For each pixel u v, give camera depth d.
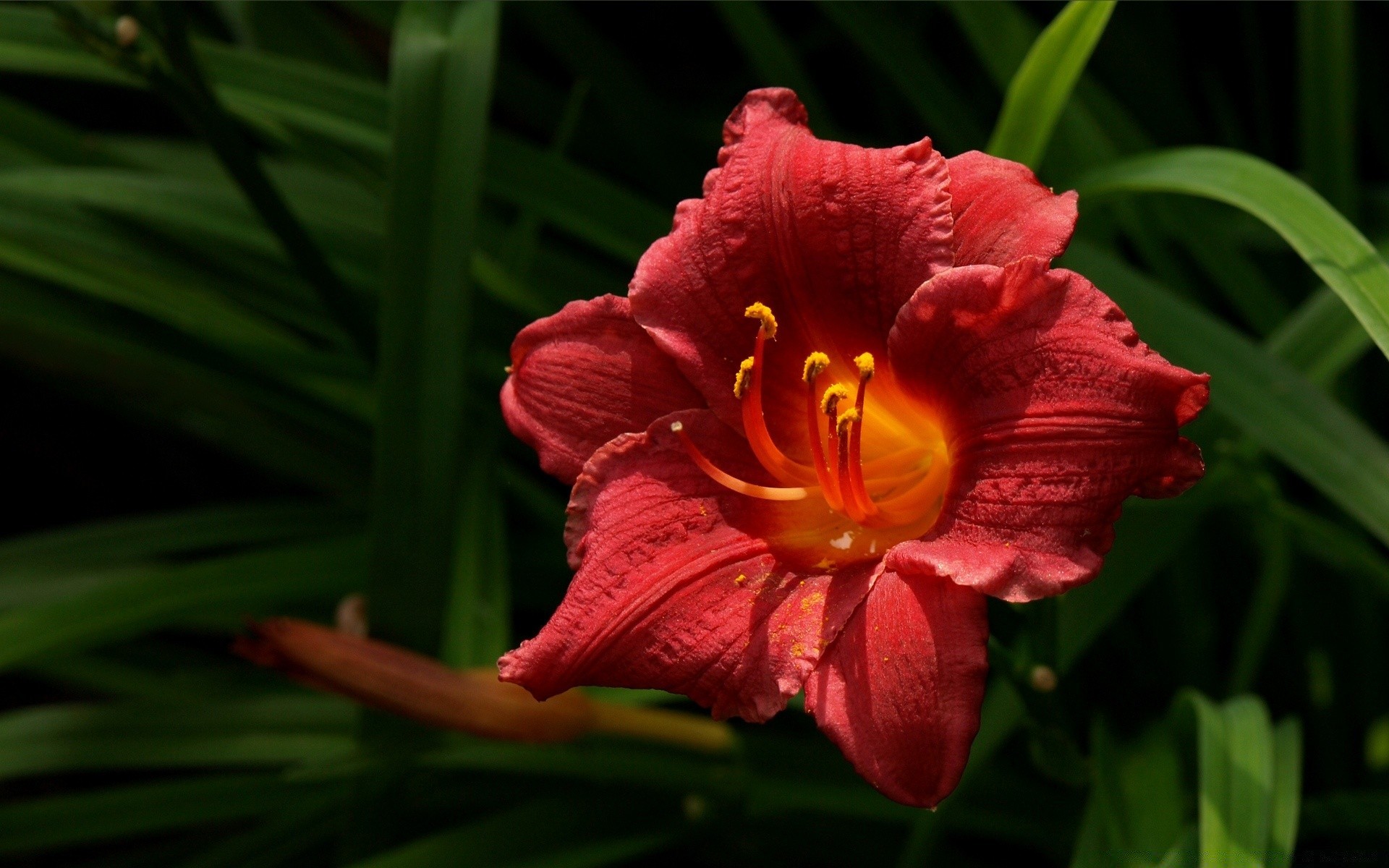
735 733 0.60
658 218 0.64
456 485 0.57
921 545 0.50
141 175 0.63
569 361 0.54
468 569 0.62
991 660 0.54
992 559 0.49
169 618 0.62
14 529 0.83
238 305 0.66
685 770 0.60
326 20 0.70
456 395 0.57
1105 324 0.49
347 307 0.61
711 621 0.51
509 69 0.70
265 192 0.58
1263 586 0.60
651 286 0.53
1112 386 0.49
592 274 0.67
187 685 0.66
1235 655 0.65
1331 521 0.64
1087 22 0.55
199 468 0.83
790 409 0.53
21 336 0.67
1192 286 0.65
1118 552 0.58
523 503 0.67
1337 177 0.62
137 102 0.84
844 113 0.79
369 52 0.82
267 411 0.69
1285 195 0.54
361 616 0.59
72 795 0.63
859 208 0.52
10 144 0.66
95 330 0.64
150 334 0.64
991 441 0.50
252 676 0.66
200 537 0.67
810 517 0.53
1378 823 0.57
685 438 0.52
